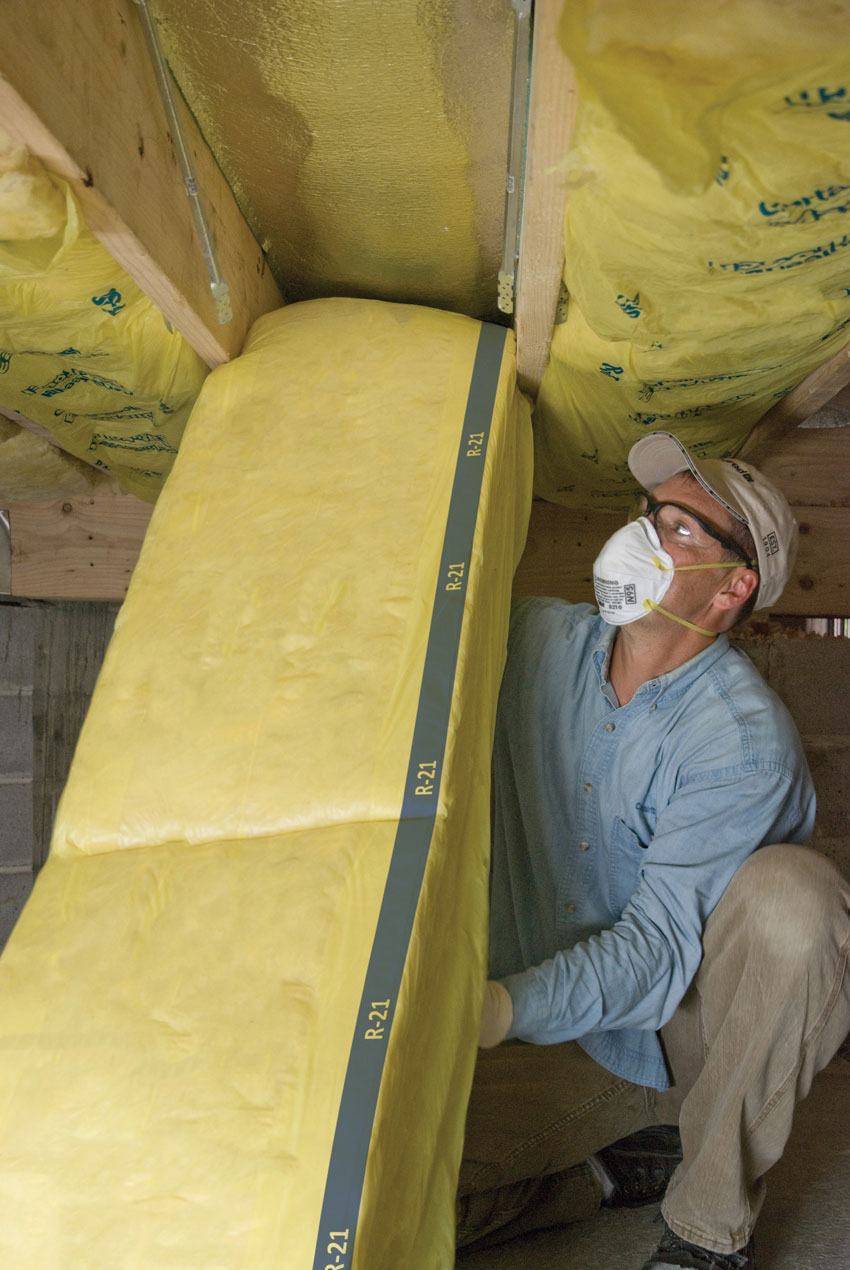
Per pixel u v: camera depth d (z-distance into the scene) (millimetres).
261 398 1497
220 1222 825
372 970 957
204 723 1204
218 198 1411
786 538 1499
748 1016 1209
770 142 916
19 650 2918
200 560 1358
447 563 1290
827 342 1485
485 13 1072
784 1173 1516
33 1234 848
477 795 1229
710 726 1406
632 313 1305
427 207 1469
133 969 1008
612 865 1475
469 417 1440
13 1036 972
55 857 1148
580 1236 1398
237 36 1152
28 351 1569
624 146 931
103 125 1058
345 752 1138
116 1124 896
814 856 1253
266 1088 892
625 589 1453
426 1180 981
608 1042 1415
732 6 815
